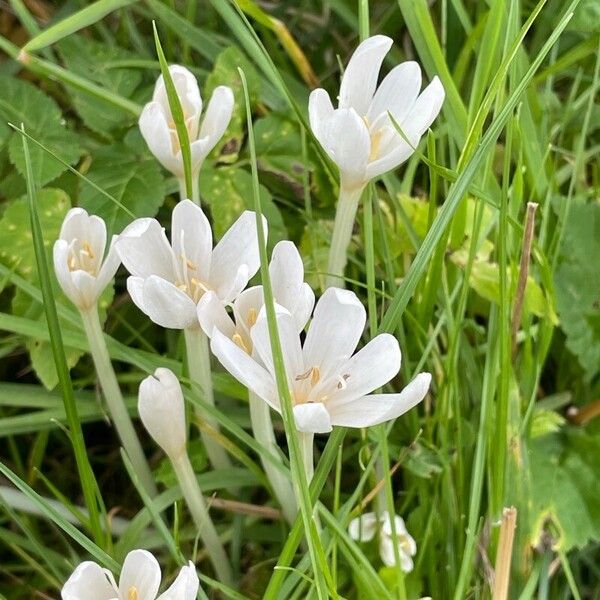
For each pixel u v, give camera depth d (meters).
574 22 0.78
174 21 0.81
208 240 0.61
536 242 0.73
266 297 0.57
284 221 0.79
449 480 0.69
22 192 0.76
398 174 0.83
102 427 0.78
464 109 0.73
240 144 0.77
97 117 0.77
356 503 0.71
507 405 0.66
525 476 0.69
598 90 0.85
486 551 0.67
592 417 0.74
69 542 0.73
